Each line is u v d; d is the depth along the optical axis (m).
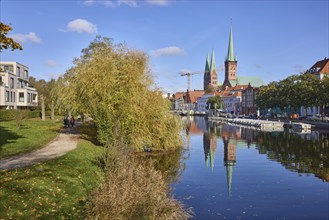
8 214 11.29
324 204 17.94
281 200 18.58
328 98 68.12
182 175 24.25
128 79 28.22
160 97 30.95
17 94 81.94
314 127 70.81
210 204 17.81
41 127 43.00
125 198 12.59
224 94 185.50
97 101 27.95
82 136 33.47
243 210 16.94
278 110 124.12
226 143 45.53
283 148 39.94
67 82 38.16
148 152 31.89
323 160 31.12
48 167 17.28
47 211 12.43
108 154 18.00
